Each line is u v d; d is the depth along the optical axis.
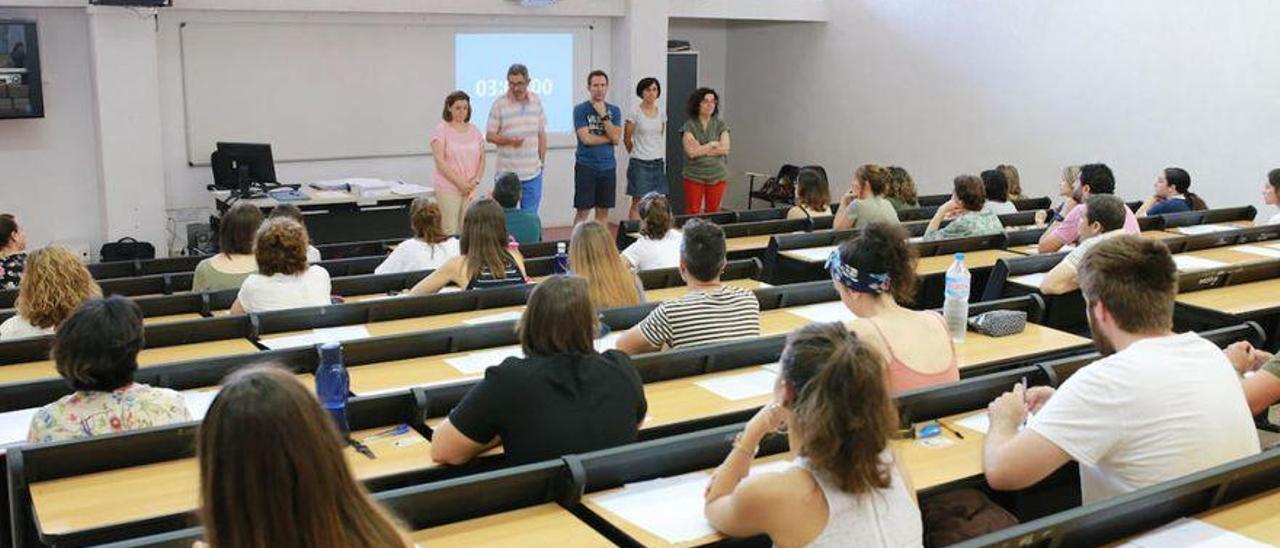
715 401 3.37
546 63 10.93
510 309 4.72
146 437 2.71
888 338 3.07
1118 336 2.56
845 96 11.97
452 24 10.37
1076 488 3.08
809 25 12.29
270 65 9.62
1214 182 8.87
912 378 3.05
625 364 2.80
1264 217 8.58
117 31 8.71
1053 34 9.88
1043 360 4.02
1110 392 2.42
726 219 7.98
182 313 4.71
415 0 9.80
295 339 4.14
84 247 9.22
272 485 1.44
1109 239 2.62
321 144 9.98
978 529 2.54
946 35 10.80
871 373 1.93
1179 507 2.38
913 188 8.12
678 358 3.54
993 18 10.36
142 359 3.87
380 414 3.08
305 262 4.43
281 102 9.73
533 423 2.63
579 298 2.72
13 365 3.75
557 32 10.91
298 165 9.95
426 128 10.45
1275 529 2.35
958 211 6.71
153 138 9.00
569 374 2.68
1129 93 9.38
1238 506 2.47
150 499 2.56
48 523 2.42
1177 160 9.10
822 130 12.31
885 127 11.55
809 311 4.69
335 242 8.96
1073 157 9.87
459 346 3.97
